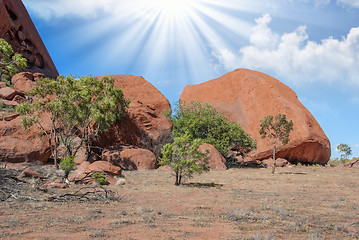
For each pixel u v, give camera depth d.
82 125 23.25
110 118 25.12
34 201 9.05
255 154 37.84
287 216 7.75
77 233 5.41
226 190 13.88
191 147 16.66
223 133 36.19
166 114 38.69
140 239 5.06
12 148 20.14
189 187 14.81
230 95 45.75
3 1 43.81
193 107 40.69
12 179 12.92
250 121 41.78
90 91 22.70
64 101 20.98
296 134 36.34
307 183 18.16
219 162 28.78
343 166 37.91
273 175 23.72
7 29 44.38
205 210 8.42
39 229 5.64
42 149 20.89
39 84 21.58
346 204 10.38
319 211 8.85
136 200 10.14
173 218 7.09
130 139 29.56
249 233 5.73
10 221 6.20
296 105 38.59
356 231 6.31
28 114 22.05
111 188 13.12
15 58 18.73
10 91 31.78
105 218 6.93
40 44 50.97
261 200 10.70
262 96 41.75
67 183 13.61
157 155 30.69
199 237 5.32
